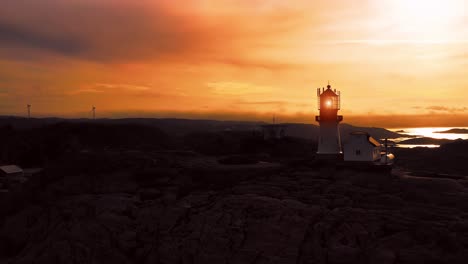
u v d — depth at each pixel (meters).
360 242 27.12
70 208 35.78
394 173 40.78
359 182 36.53
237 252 27.77
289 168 42.94
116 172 43.28
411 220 28.27
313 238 27.97
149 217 33.38
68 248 30.73
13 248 33.91
